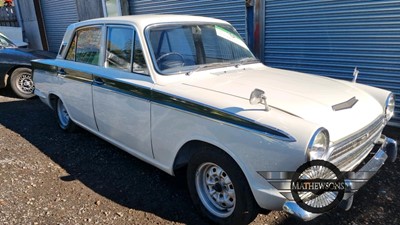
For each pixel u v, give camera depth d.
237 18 6.57
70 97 4.32
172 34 3.37
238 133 2.36
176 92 2.80
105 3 9.62
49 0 12.25
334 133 2.32
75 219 2.87
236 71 3.43
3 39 7.57
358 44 5.12
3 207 3.05
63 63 4.39
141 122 3.16
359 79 5.27
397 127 4.92
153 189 3.35
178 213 2.96
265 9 6.11
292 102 2.52
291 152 2.12
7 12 14.29
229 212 2.67
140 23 3.27
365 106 2.79
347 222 2.78
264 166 2.26
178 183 3.46
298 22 5.72
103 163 3.94
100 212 2.97
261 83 2.97
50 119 5.70
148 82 3.06
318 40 5.57
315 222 2.79
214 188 2.73
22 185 3.45
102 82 3.59
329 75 5.62
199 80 3.07
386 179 3.44
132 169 3.78
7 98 7.23
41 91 5.05
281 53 6.16
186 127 2.72
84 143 4.57
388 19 4.71
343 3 5.10
